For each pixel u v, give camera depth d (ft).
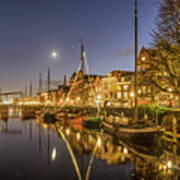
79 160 39.63
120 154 42.91
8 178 30.17
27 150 49.85
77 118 111.96
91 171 32.73
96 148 50.16
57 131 83.71
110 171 32.45
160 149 43.09
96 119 90.74
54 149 50.37
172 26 53.36
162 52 57.67
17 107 391.04
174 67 56.59
